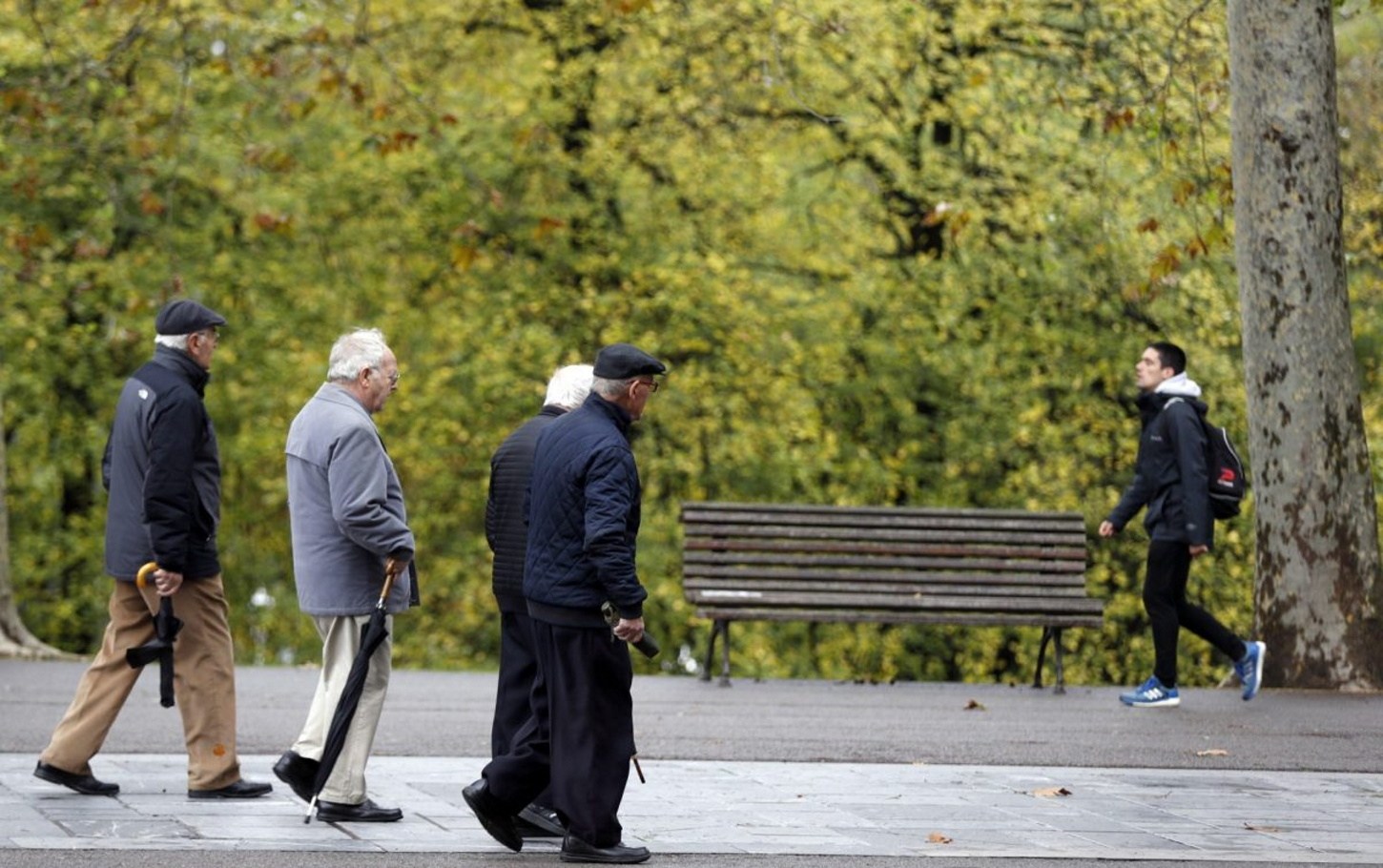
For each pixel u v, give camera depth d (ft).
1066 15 118.11
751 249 129.70
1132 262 118.93
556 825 37.78
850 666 132.98
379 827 38.37
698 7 119.65
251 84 118.62
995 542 73.36
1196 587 124.77
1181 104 108.06
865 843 37.09
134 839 35.76
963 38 116.78
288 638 155.74
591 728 35.24
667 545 128.36
